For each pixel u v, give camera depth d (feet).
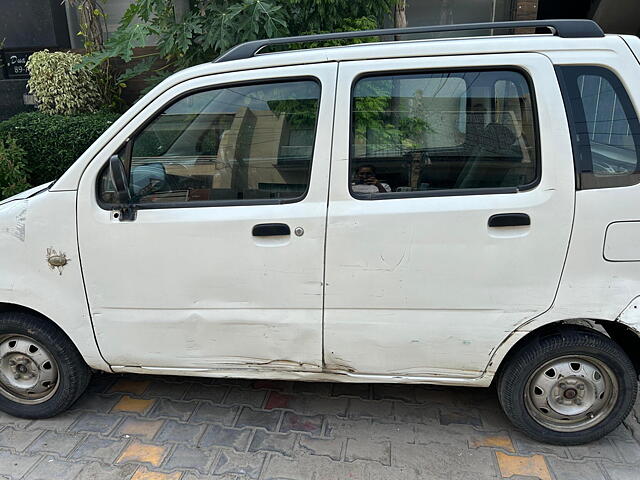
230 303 7.70
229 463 7.80
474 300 7.29
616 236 6.93
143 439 8.36
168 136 7.70
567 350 7.57
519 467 7.68
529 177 7.03
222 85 7.49
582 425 8.00
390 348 7.66
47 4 22.50
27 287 7.99
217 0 15.72
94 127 18.78
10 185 16.07
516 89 7.05
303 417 8.92
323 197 7.25
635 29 22.24
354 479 7.47
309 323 7.64
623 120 6.87
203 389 9.79
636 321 7.12
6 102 23.13
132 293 7.82
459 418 8.87
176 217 7.48
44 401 8.75
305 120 7.34
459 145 7.25
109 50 16.06
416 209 7.08
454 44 7.11
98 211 7.64
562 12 22.66
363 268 7.29
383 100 7.27
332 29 15.31
